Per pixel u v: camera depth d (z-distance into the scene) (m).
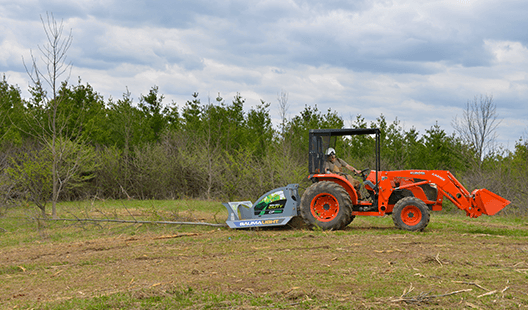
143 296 4.57
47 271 5.99
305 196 9.20
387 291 4.58
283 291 4.60
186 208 14.20
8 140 18.80
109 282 5.28
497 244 7.25
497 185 15.05
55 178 11.81
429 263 5.88
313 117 22.42
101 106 24.17
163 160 19.25
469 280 5.00
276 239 7.96
